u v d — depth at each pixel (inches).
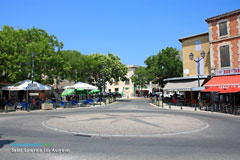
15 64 896.3
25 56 948.0
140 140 303.3
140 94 2738.7
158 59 1566.2
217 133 357.7
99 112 746.8
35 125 446.3
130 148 256.4
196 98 1133.1
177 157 218.4
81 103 1107.9
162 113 694.5
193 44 1128.8
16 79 997.2
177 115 619.2
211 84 869.8
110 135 334.3
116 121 476.1
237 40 885.2
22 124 462.0
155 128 387.5
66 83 1844.2
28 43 1056.8
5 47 885.8
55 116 624.7
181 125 421.7
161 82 1587.1
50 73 1072.2
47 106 925.8
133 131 360.2
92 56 1624.0
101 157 218.2
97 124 434.0
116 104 1302.9
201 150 247.0
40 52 978.7
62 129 380.5
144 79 2377.0
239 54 876.6
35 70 1000.9
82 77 1446.9
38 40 1089.4
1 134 346.0
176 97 1238.9
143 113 685.9
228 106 738.8
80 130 369.4
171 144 278.2
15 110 887.7
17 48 970.1
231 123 480.7
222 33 935.7
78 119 517.3
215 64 949.8
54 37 1179.3
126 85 2704.2
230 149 251.6
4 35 933.2
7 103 898.7
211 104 828.6
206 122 495.5
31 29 1111.6
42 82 1080.2
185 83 1059.3
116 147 261.4
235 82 804.6
